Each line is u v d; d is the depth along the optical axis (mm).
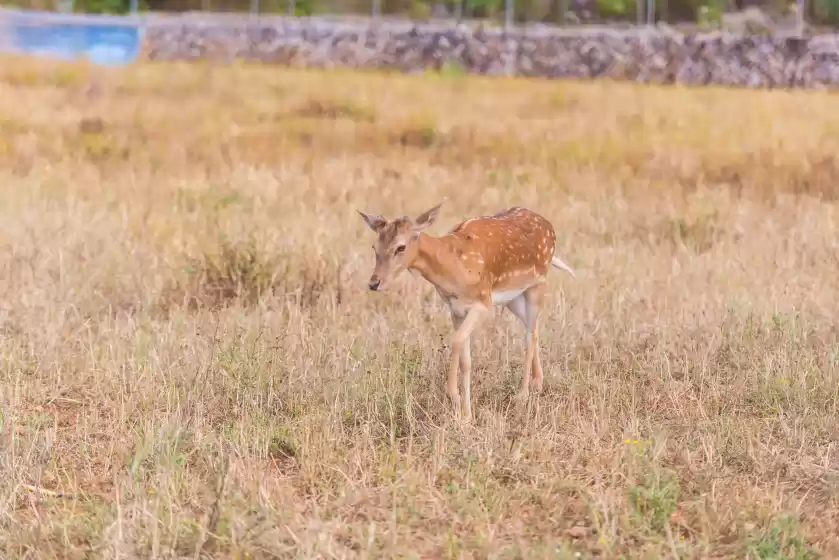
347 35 60812
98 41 61812
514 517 10781
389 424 13172
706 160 33062
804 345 15289
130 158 31703
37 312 16859
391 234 13008
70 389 14406
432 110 44250
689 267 19672
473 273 13484
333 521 10445
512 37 58781
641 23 62281
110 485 11586
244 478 11328
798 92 52500
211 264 18719
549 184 28625
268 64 60812
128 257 19609
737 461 12078
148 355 14922
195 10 68562
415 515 10617
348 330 16297
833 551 10062
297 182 27984
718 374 14531
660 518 10453
